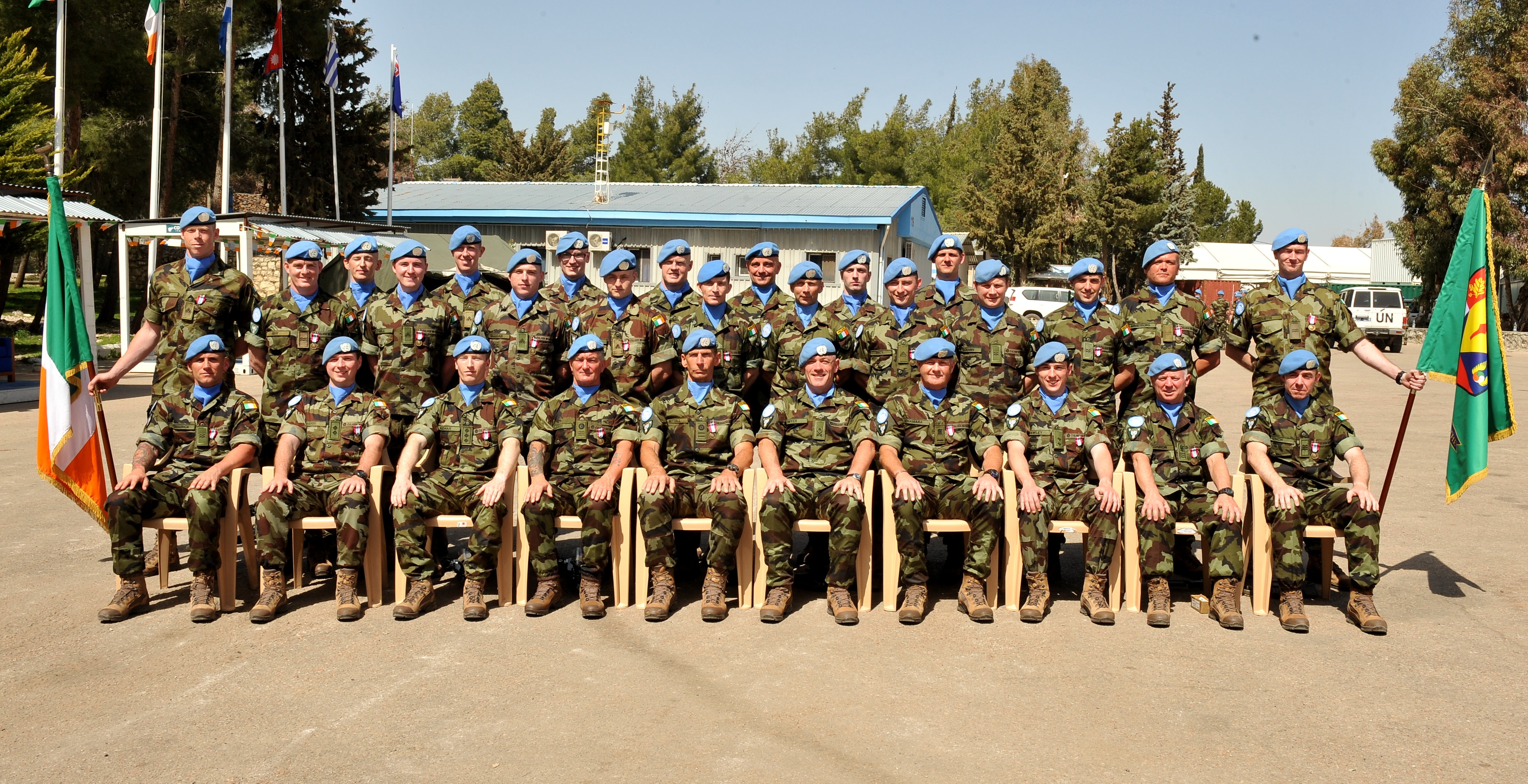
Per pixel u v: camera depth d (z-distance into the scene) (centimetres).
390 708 415
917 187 2612
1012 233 3869
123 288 1694
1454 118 3111
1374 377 1991
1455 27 3161
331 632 509
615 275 667
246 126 2539
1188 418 565
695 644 496
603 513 544
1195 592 595
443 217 2414
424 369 646
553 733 391
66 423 586
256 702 421
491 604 559
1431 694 435
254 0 2281
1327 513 536
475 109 6128
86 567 616
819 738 387
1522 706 423
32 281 3803
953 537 609
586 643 496
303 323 625
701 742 383
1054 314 656
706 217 2288
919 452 577
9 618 523
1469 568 628
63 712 411
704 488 561
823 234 2295
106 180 2228
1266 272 5481
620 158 5438
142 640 495
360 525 537
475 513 546
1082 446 571
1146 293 659
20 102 1733
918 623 530
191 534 525
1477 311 585
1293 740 389
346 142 2773
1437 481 913
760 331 662
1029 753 376
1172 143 5053
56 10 1811
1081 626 528
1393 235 3647
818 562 604
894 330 659
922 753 375
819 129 5538
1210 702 425
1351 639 506
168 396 570
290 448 558
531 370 676
